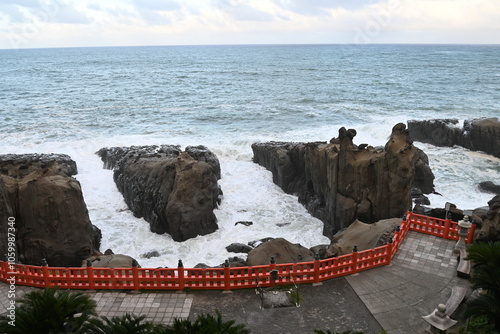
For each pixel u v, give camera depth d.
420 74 156.62
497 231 21.91
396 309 17.83
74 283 19.47
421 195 38.34
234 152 53.19
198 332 12.10
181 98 103.62
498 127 52.19
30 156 45.31
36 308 12.95
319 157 34.66
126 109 88.12
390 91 111.94
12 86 124.81
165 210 32.25
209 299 18.70
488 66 193.75
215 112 84.12
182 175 32.47
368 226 26.22
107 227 34.31
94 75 162.38
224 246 30.98
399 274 20.31
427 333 16.17
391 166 29.53
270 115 80.25
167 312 17.84
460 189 42.44
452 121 59.09
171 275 19.28
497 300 15.20
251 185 42.91
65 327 12.88
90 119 77.44
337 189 31.98
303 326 16.94
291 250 24.80
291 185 40.81
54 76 156.38
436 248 22.61
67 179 29.00
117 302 18.48
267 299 18.48
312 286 19.45
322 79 142.62
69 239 27.39
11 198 26.02
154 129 69.44
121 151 47.19
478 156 52.19
